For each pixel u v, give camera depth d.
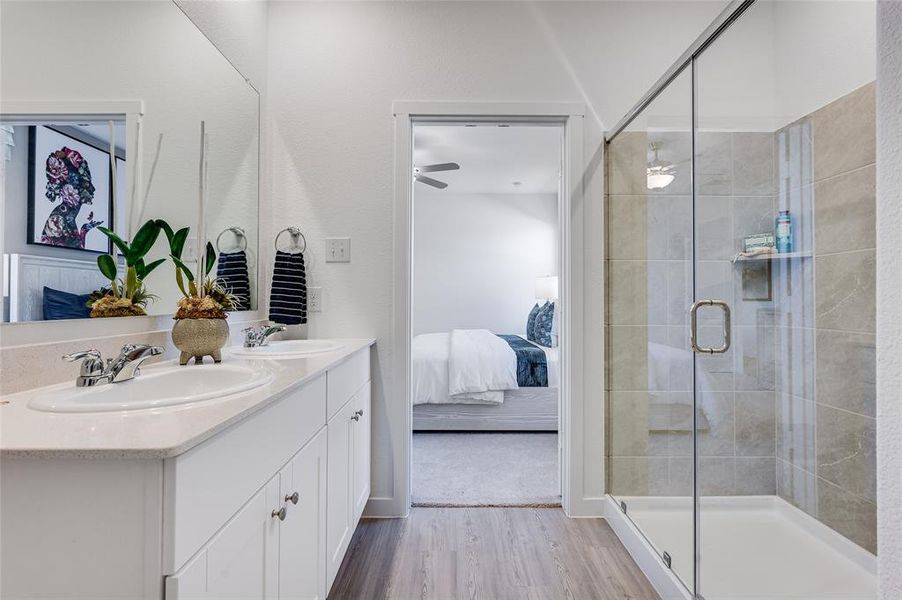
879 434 0.54
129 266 1.39
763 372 1.88
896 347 0.52
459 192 6.23
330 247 2.32
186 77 1.67
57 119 1.14
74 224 1.19
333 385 1.57
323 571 1.45
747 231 1.92
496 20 2.33
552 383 3.71
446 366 3.68
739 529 1.80
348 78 2.33
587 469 2.30
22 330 1.05
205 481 0.77
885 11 0.54
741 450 1.85
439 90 2.32
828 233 1.74
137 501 0.68
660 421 1.98
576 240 2.31
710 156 1.91
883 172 0.54
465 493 2.55
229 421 0.83
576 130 2.32
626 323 2.21
